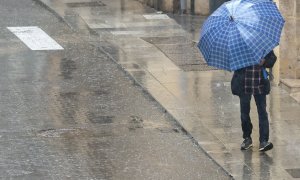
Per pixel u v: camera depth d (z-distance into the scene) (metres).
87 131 20.95
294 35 23.98
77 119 21.97
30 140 20.28
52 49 29.62
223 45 17.78
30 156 19.16
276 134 20.14
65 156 19.16
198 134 20.30
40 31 32.56
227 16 17.97
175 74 25.91
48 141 20.22
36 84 25.34
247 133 19.05
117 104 23.28
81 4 37.84
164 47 29.47
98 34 31.78
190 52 28.67
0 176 17.84
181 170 18.23
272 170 17.83
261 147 18.81
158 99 23.36
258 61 17.67
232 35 17.75
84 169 18.34
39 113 22.50
